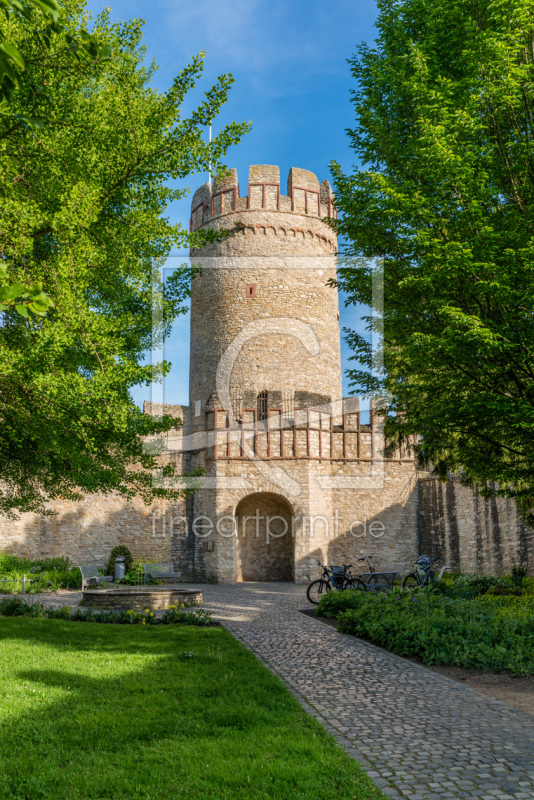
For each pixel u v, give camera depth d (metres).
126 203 9.27
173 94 8.99
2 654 7.68
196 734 4.82
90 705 5.53
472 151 9.01
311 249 29.52
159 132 8.88
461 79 9.79
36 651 7.93
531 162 9.30
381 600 11.41
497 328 8.66
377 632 9.20
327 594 12.89
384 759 4.41
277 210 29.06
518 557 18.12
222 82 8.79
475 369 9.30
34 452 9.49
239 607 14.31
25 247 6.99
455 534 22.56
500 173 9.62
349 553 23.89
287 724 5.12
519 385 9.19
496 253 8.87
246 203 29.11
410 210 9.30
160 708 5.43
